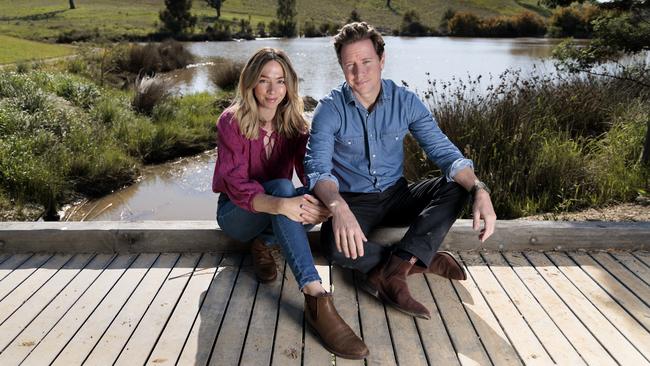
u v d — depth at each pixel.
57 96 8.92
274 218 2.16
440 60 20.55
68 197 5.83
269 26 43.25
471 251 2.80
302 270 2.06
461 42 33.97
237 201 2.21
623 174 4.42
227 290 2.43
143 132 7.73
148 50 17.84
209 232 2.75
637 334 2.10
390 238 2.69
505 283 2.49
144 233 2.76
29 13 43.94
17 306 2.30
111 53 16.44
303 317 2.23
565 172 4.42
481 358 1.97
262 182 2.43
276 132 2.39
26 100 7.70
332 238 2.26
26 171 5.57
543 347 2.03
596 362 1.94
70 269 2.63
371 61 2.21
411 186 2.48
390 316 2.23
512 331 2.12
